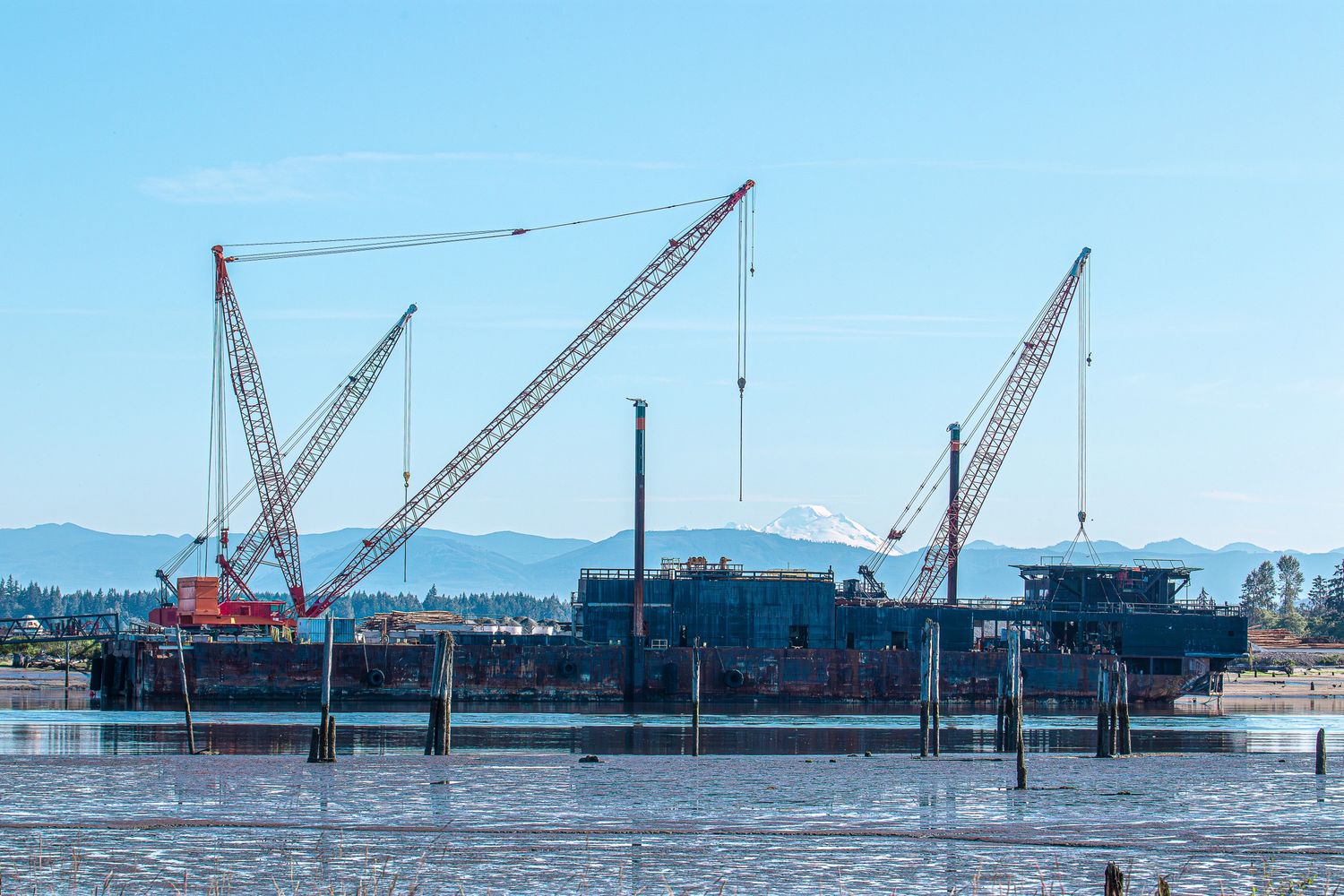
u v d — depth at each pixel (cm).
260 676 16450
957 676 17775
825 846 6353
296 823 6844
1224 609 19238
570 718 14288
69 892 5316
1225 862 6075
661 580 17762
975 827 6906
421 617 19875
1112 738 11106
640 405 17962
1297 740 12875
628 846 6322
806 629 17775
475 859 6003
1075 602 19038
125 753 9862
